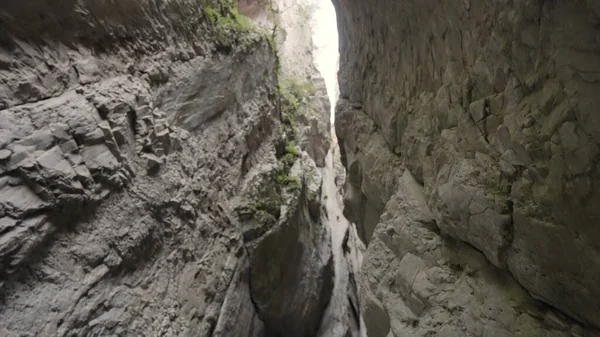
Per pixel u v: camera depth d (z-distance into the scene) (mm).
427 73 3787
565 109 1688
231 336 4914
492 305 2617
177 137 4336
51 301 2539
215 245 4887
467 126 2848
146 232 3580
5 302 2295
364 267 4590
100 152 3139
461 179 2783
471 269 2947
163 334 3525
